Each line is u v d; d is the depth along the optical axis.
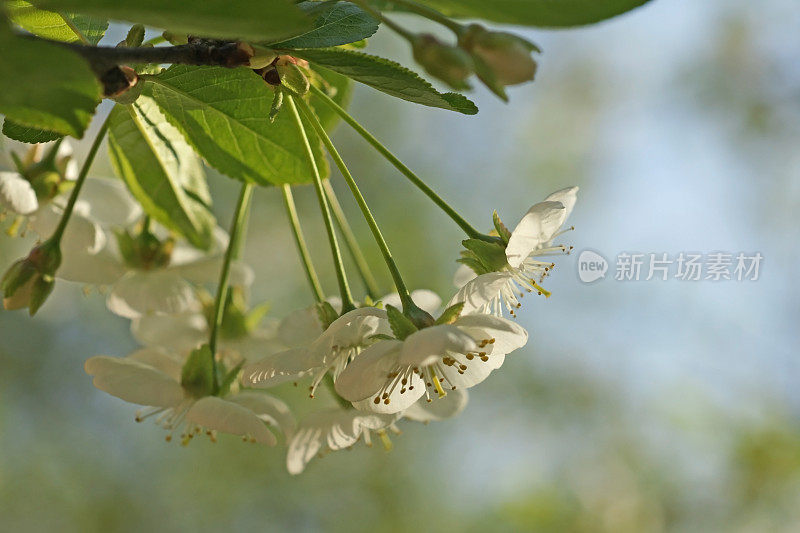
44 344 0.66
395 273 0.33
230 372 0.35
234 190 0.67
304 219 0.68
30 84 0.29
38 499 0.67
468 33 0.30
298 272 0.68
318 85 0.34
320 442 0.34
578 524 0.69
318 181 0.33
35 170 0.36
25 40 0.28
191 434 0.35
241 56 0.31
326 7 0.31
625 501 0.69
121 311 0.36
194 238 0.36
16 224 0.36
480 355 0.32
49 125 0.29
